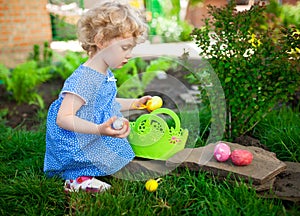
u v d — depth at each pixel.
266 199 1.23
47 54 3.05
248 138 1.66
